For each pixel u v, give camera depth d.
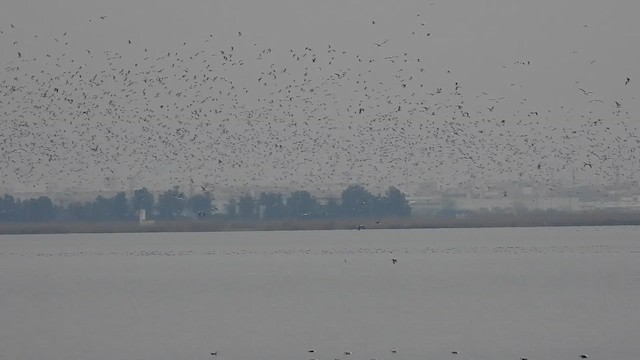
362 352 40.75
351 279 73.06
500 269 80.62
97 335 45.69
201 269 85.69
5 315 53.66
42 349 42.22
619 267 80.31
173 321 50.12
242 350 41.41
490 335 44.31
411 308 54.31
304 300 58.88
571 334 44.28
